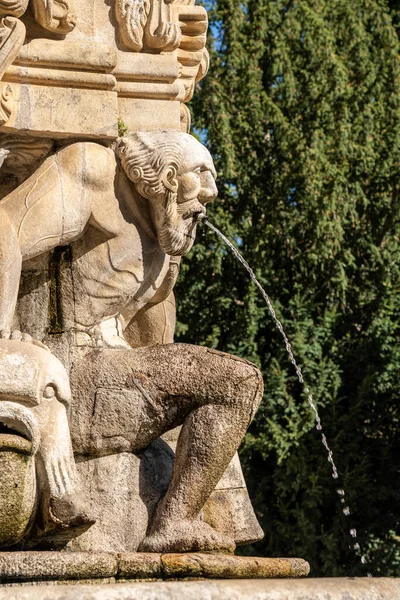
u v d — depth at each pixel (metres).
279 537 14.02
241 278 14.93
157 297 5.28
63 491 4.34
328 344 14.89
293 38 15.45
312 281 15.02
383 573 14.02
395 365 14.81
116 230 4.91
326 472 14.15
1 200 4.76
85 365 4.81
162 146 4.90
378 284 15.33
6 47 4.65
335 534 13.98
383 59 16.00
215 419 4.64
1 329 4.54
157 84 5.09
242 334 14.50
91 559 4.05
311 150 14.87
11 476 4.14
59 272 4.92
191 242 5.07
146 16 5.07
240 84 15.20
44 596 3.67
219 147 14.85
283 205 14.91
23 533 4.29
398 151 15.50
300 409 14.30
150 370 4.74
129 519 4.66
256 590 3.92
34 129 4.78
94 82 4.86
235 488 5.17
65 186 4.79
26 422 4.20
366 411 14.74
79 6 4.97
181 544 4.52
